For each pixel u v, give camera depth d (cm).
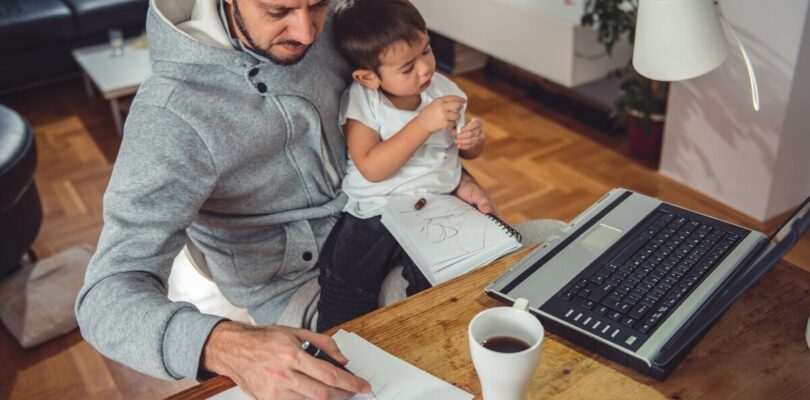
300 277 145
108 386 202
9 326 220
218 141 123
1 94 377
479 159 298
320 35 142
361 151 143
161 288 112
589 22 273
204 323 99
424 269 124
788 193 252
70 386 203
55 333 218
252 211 137
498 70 363
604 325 95
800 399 88
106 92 315
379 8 138
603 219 117
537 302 101
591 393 90
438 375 94
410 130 137
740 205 258
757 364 93
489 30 326
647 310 97
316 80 137
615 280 103
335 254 140
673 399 88
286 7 116
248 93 127
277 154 135
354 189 146
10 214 228
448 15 347
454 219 134
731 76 242
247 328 97
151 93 121
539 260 109
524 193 275
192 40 121
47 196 289
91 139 330
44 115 355
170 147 118
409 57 138
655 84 274
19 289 231
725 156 255
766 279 107
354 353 97
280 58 125
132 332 101
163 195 116
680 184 275
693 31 116
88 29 368
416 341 99
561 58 292
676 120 267
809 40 221
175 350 98
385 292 141
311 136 137
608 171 286
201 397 94
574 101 326
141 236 113
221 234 137
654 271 104
